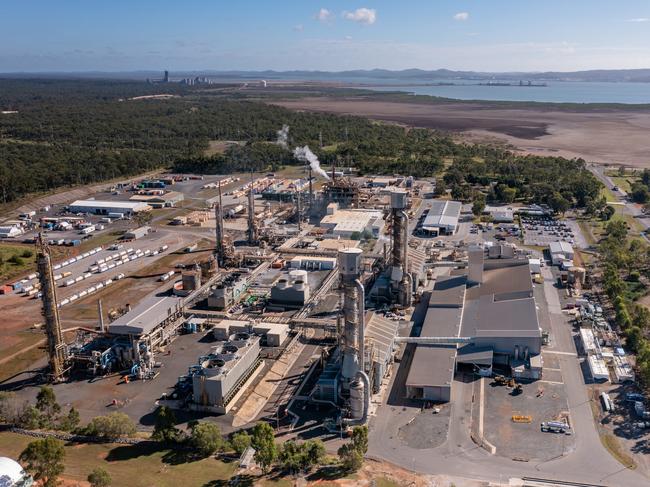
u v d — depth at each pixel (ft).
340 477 336.90
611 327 534.37
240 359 445.78
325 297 636.07
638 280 654.53
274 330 524.93
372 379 435.53
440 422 399.03
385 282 627.87
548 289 638.12
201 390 415.64
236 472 340.59
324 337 540.52
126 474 336.90
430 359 461.78
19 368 491.72
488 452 365.40
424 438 380.99
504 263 641.81
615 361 468.34
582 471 345.31
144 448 369.09
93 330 512.22
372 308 599.98
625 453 361.30
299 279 627.05
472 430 388.98
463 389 442.50
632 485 332.39
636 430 384.88
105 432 379.76
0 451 365.20
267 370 476.54
